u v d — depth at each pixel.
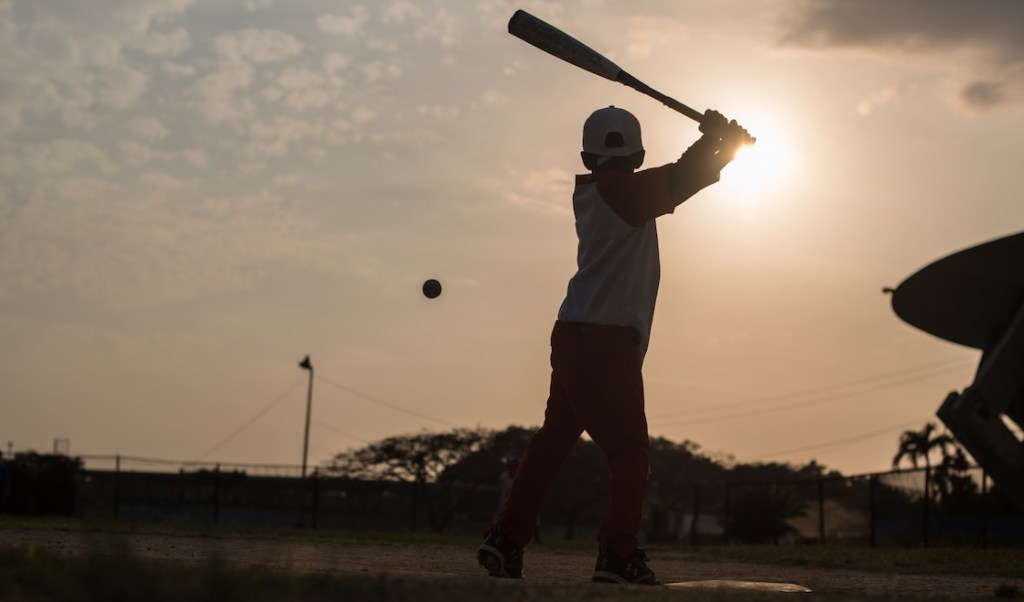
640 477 5.11
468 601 2.92
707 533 37.31
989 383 19.86
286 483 40.34
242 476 39.78
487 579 4.15
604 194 5.15
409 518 41.78
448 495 50.88
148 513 40.22
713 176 5.12
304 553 7.73
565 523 49.94
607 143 5.35
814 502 35.22
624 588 3.82
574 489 50.12
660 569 8.70
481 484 55.25
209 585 2.55
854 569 9.38
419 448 57.41
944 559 11.10
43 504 38.69
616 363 5.12
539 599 3.11
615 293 5.14
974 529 22.31
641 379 5.21
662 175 5.09
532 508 5.38
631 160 5.40
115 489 37.28
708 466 71.31
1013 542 21.25
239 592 2.56
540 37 5.47
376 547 11.13
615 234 5.13
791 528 35.16
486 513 51.31
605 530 5.09
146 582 2.55
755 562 10.84
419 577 3.94
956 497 22.88
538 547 16.81
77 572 2.71
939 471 22.53
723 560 11.47
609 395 5.11
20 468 38.66
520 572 5.42
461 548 12.16
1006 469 19.52
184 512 39.94
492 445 58.00
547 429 5.38
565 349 5.20
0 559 3.12
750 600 3.42
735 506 35.25
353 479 40.84
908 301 22.83
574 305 5.20
